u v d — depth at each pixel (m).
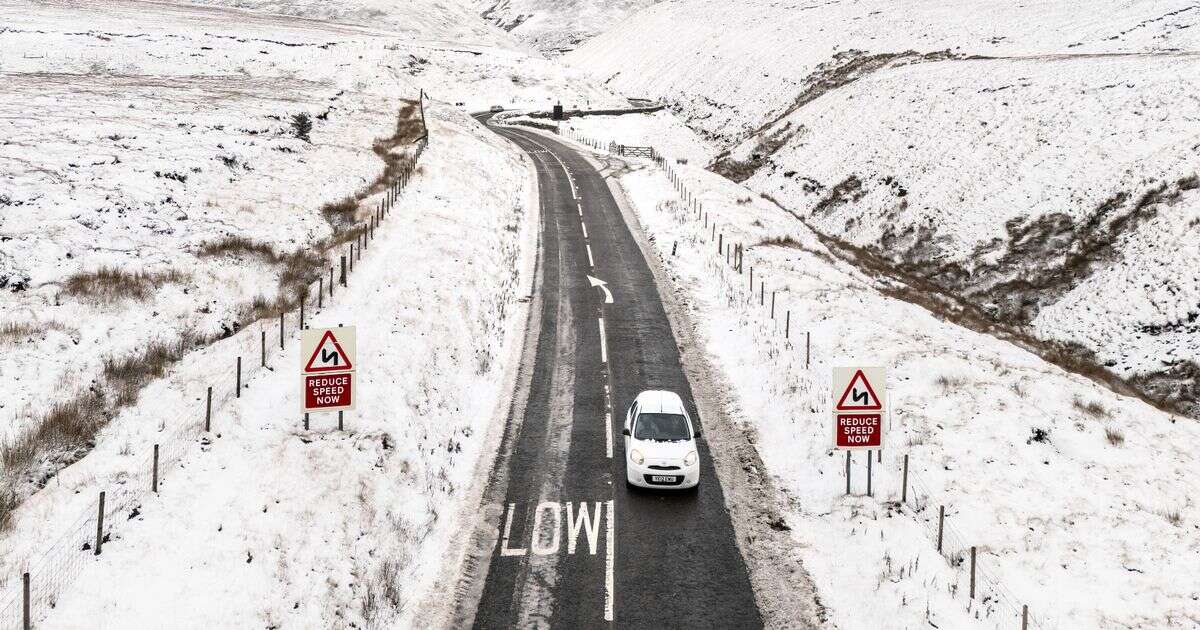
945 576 10.99
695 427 16.53
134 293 19.09
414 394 16.02
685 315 24.44
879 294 27.86
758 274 27.80
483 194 38.72
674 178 49.19
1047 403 16.70
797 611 10.43
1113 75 48.97
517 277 28.33
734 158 71.81
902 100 60.31
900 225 44.72
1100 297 31.55
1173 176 35.75
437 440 15.04
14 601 8.73
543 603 10.55
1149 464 14.19
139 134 36.88
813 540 12.24
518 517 12.87
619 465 14.89
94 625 8.58
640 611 10.40
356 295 21.23
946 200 44.06
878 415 13.20
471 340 20.28
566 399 18.08
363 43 113.06
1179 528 12.01
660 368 20.06
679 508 13.30
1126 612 10.05
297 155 40.12
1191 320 28.20
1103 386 22.20
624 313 24.55
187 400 14.45
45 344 15.81
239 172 34.66
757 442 15.90
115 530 10.32
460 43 140.62
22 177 26.52
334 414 14.48
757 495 13.80
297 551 10.58
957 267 38.34
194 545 10.27
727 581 11.15
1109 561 11.18
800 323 22.48
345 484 12.37
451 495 13.48
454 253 26.38
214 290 20.72
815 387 17.97
